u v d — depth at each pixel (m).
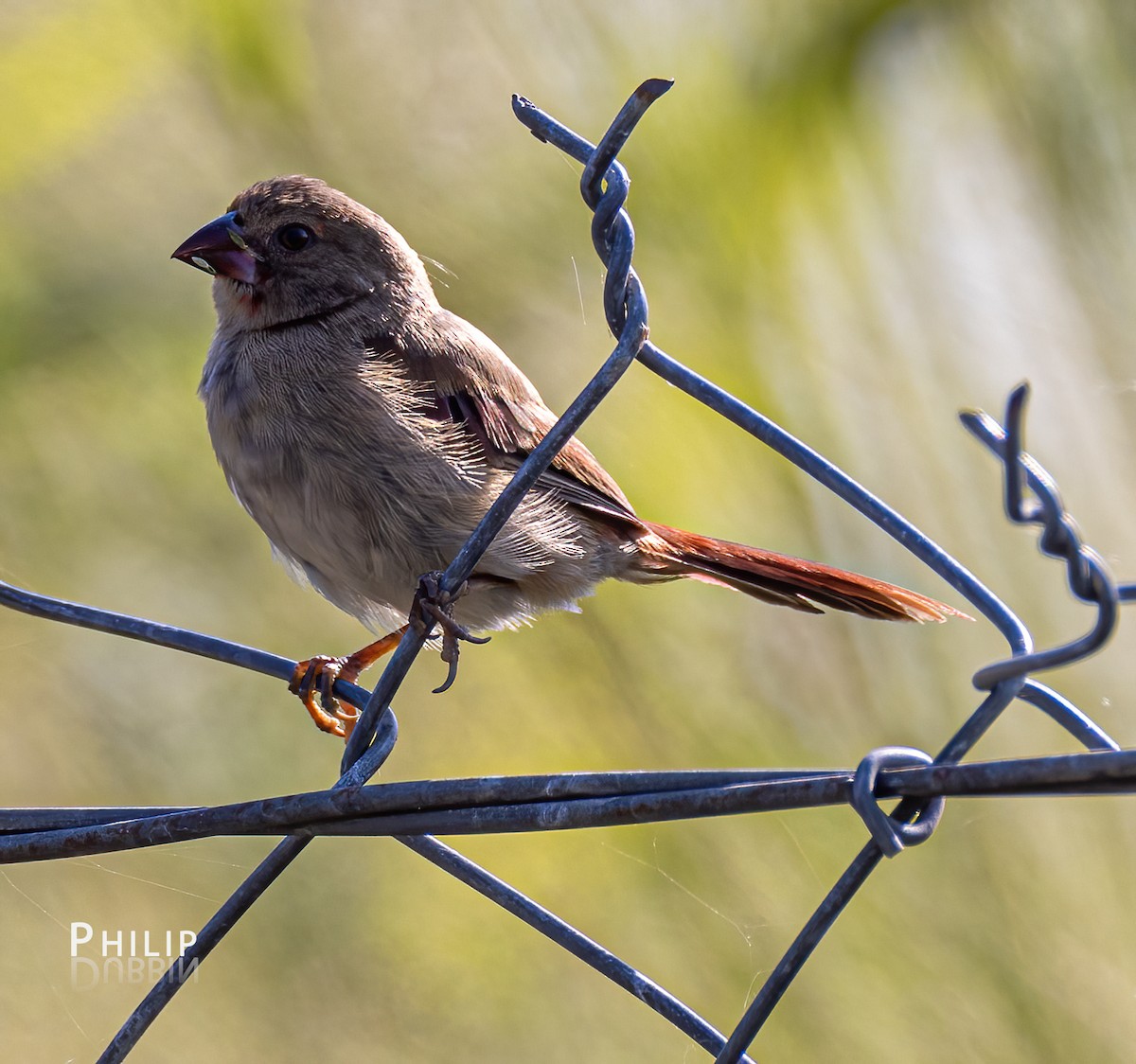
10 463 11.41
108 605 11.45
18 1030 10.38
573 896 10.46
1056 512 3.46
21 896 10.66
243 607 11.45
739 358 10.20
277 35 10.57
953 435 10.37
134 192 11.37
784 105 10.43
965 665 10.14
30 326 11.43
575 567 7.73
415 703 10.51
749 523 10.09
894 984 9.62
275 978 10.76
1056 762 3.60
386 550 7.22
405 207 10.30
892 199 10.64
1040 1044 9.45
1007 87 10.89
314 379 7.24
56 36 11.02
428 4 10.46
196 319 11.69
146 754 11.34
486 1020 10.59
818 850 9.96
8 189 11.26
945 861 9.88
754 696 10.19
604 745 10.16
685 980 9.99
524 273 10.28
